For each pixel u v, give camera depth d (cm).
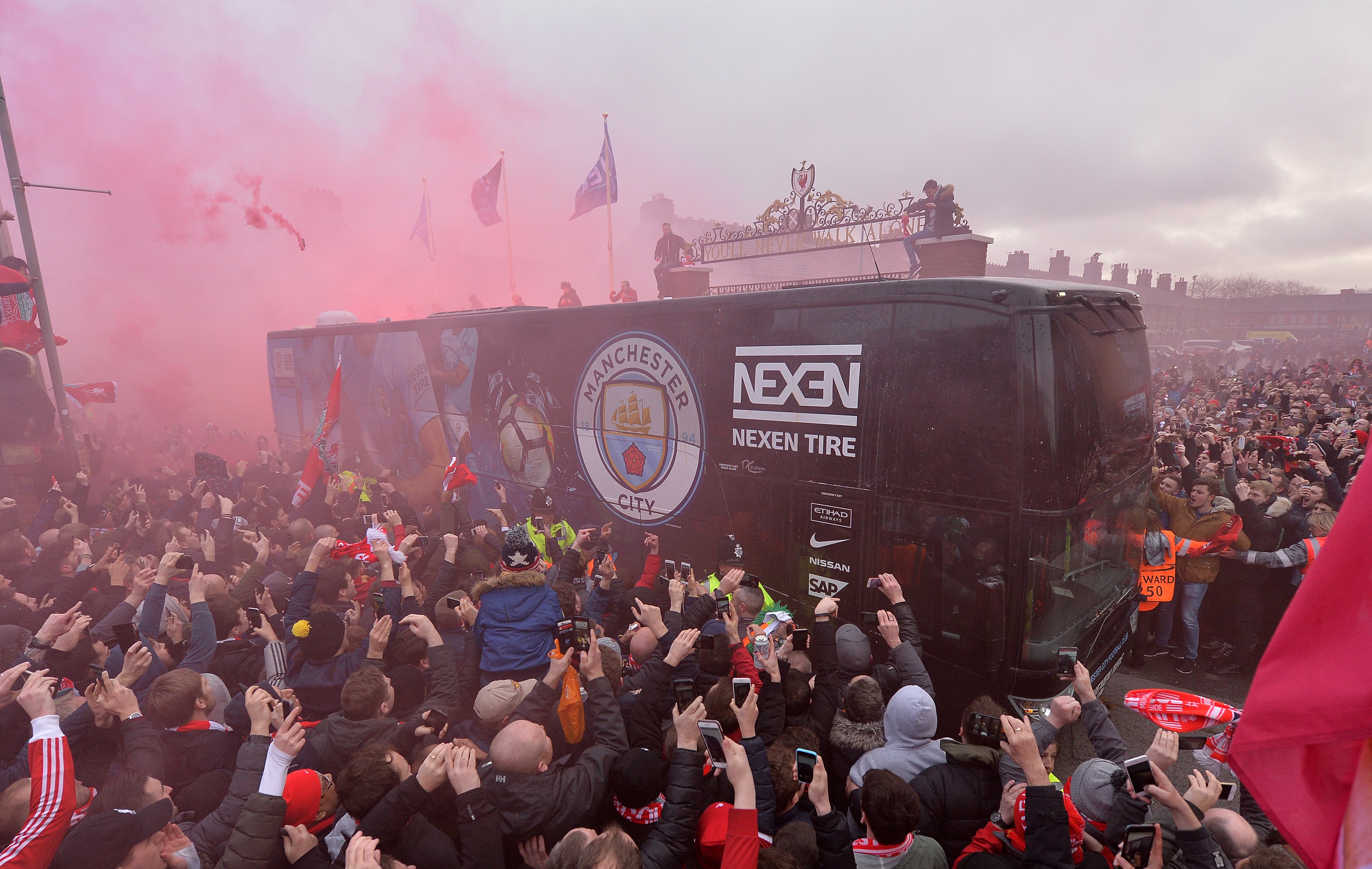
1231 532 650
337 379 950
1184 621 707
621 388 735
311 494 1019
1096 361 496
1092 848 281
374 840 235
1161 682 689
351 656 413
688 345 668
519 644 416
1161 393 2425
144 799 251
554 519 777
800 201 1132
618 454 745
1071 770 555
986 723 303
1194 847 239
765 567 615
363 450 1184
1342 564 162
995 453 472
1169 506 710
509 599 425
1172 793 245
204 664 437
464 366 947
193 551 686
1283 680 166
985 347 476
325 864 264
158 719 329
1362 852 155
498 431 898
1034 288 462
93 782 327
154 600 441
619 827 281
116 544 596
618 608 523
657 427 702
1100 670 560
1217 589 695
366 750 270
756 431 615
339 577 559
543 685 331
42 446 1169
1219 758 335
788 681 373
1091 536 500
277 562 739
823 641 417
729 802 287
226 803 279
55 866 259
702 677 384
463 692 422
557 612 434
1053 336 458
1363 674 156
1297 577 651
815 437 572
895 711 334
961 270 898
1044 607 466
